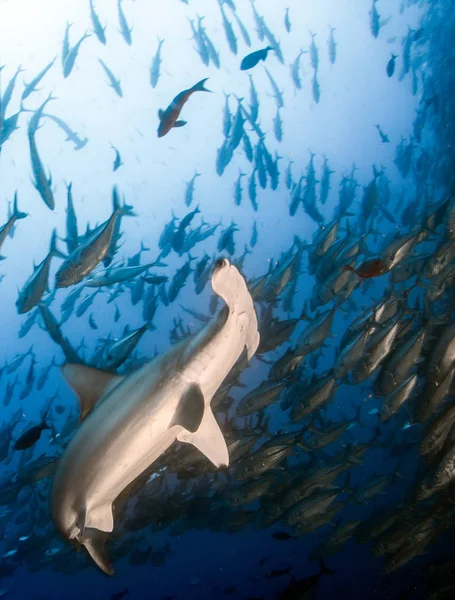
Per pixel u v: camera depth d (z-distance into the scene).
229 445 6.02
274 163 10.85
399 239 6.00
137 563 8.67
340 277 7.05
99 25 8.97
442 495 6.16
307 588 6.48
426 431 5.09
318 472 6.54
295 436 6.20
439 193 17.56
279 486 7.02
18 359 10.70
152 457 3.29
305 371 8.71
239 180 11.20
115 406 3.22
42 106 7.54
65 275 5.51
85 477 3.28
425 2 20.66
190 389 3.02
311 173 10.78
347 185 10.80
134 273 6.65
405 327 5.54
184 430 3.31
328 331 6.04
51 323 6.97
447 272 6.00
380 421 5.53
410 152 14.25
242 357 6.32
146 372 3.20
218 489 7.53
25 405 27.09
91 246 5.50
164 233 9.60
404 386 5.40
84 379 3.50
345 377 6.04
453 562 6.70
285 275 7.06
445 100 18.16
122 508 7.67
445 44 19.16
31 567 9.13
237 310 2.84
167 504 7.59
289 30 11.59
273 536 7.45
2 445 8.14
